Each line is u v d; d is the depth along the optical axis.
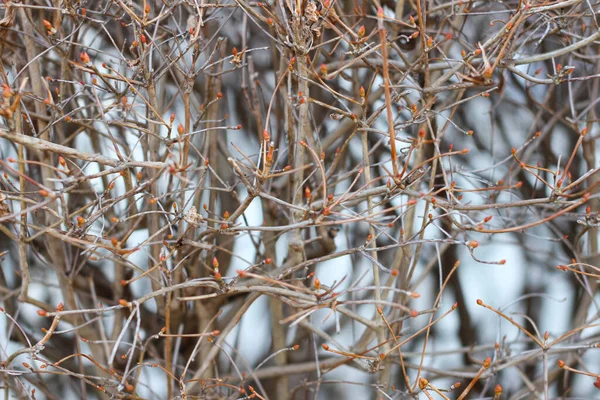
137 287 3.92
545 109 3.83
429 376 4.16
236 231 2.78
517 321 4.54
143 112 3.36
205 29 3.23
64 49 3.05
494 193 3.57
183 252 3.23
